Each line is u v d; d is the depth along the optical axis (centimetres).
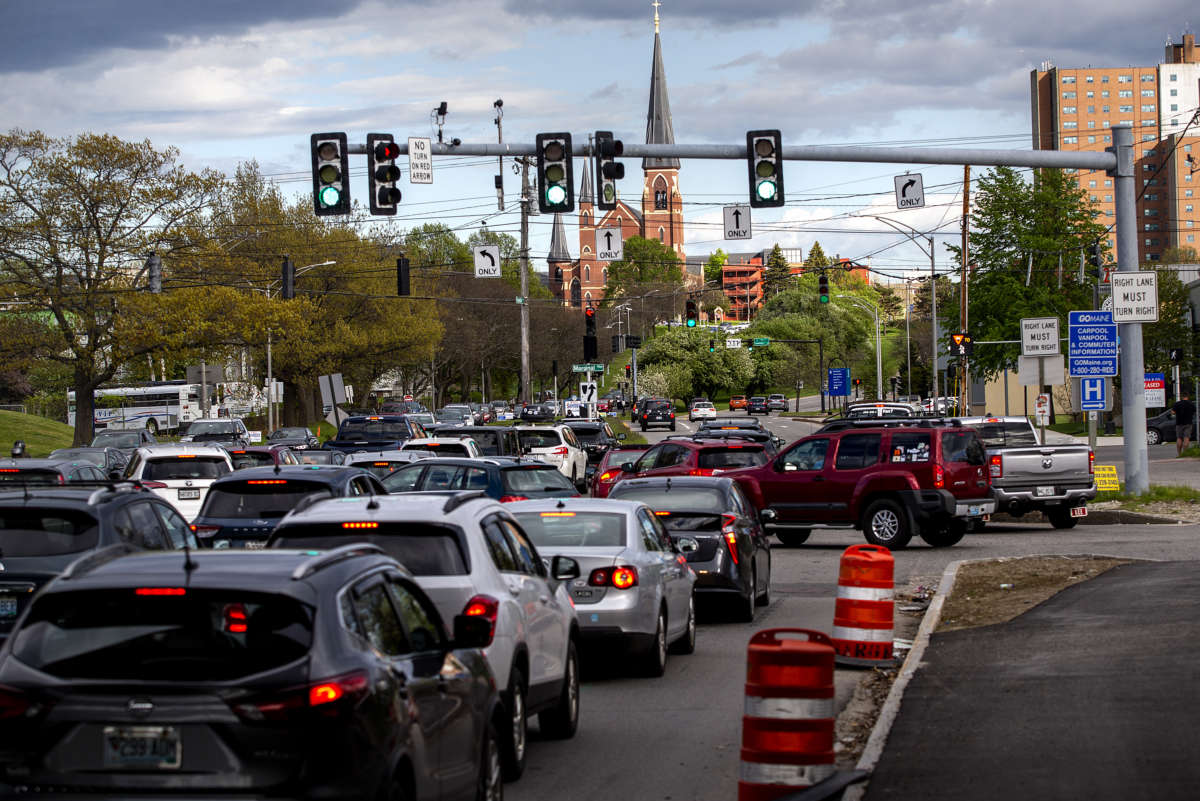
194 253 9062
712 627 2588
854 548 2042
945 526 3962
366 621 958
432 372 17950
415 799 958
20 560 1720
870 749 1389
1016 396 14188
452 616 1359
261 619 887
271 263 12006
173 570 916
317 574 931
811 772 1168
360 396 15238
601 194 3853
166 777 832
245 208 12150
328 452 4984
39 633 884
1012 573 2931
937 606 2473
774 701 1177
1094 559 3092
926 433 3791
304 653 873
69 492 1833
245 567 924
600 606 1928
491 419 14875
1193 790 1184
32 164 8688
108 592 888
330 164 3794
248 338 9525
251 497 2298
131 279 9006
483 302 18875
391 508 1435
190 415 13800
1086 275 11581
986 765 1302
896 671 1944
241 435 6762
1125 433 4772
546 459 5616
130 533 1848
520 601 1441
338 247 12369
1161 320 10319
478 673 1153
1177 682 1639
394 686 927
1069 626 2133
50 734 838
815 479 3897
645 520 2145
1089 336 4869
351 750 855
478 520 1462
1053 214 11700
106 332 8838
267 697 841
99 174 8788
